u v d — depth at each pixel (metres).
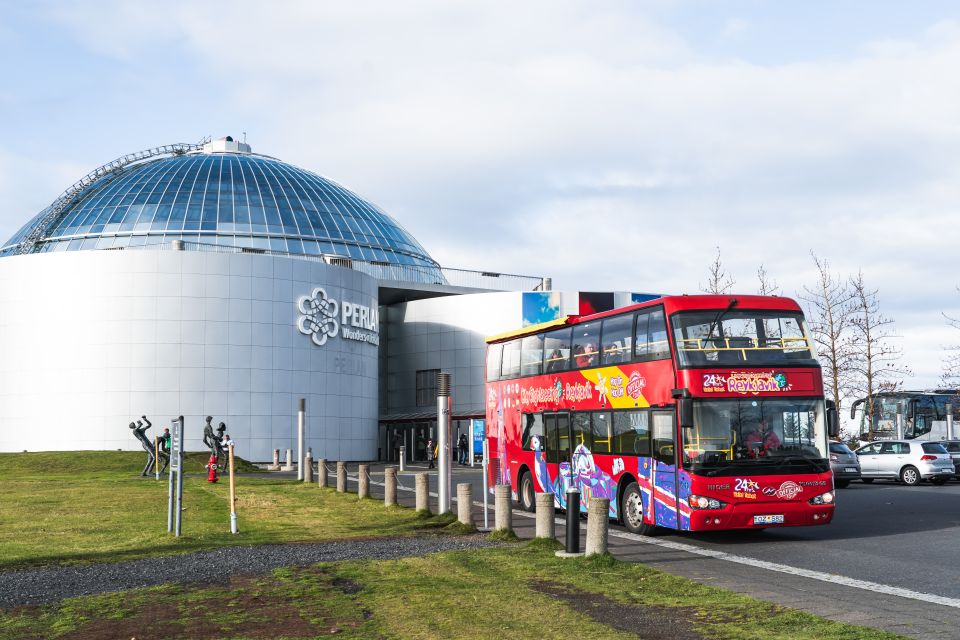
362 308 69.50
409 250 83.88
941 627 10.55
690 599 12.16
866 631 10.20
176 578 14.42
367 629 10.74
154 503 28.36
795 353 19.03
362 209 84.56
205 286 62.44
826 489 18.53
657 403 19.38
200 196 77.56
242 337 62.94
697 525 18.09
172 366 61.47
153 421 60.97
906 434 58.03
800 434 18.67
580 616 11.24
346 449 67.25
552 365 24.75
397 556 16.48
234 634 10.60
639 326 20.31
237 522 22.94
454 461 69.12
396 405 78.19
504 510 19.25
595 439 22.17
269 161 86.31
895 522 22.94
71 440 60.94
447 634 10.45
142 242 73.94
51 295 62.12
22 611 12.06
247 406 62.66
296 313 64.94
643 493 19.92
